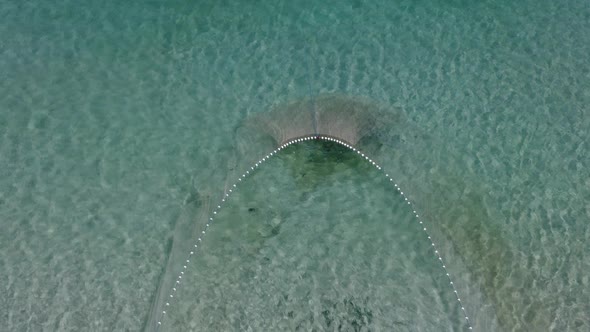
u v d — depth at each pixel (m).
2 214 8.55
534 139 9.30
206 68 10.05
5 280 7.98
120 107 9.60
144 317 7.80
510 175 9.01
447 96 9.77
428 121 9.55
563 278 8.04
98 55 10.17
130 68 10.03
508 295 7.97
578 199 8.74
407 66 10.10
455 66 10.09
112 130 9.38
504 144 9.29
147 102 9.66
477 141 9.34
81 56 10.16
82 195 8.77
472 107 9.66
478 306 7.91
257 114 9.62
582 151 9.18
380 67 10.09
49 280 8.01
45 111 9.53
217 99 9.74
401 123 9.55
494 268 8.21
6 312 7.75
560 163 9.08
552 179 8.95
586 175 8.97
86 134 9.32
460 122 9.52
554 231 8.47
